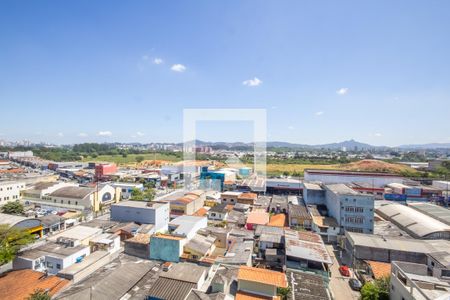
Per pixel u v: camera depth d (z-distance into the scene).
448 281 14.39
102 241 23.88
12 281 17.97
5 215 29.34
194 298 15.15
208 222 33.88
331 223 31.50
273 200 44.38
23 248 23.61
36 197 45.75
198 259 21.91
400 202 45.72
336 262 24.98
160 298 15.41
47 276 18.64
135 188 50.69
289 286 17.30
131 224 29.69
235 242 25.59
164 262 21.16
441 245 24.72
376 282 17.84
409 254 22.67
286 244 22.81
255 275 16.64
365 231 30.11
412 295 13.43
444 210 36.75
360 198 30.42
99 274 18.38
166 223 33.00
